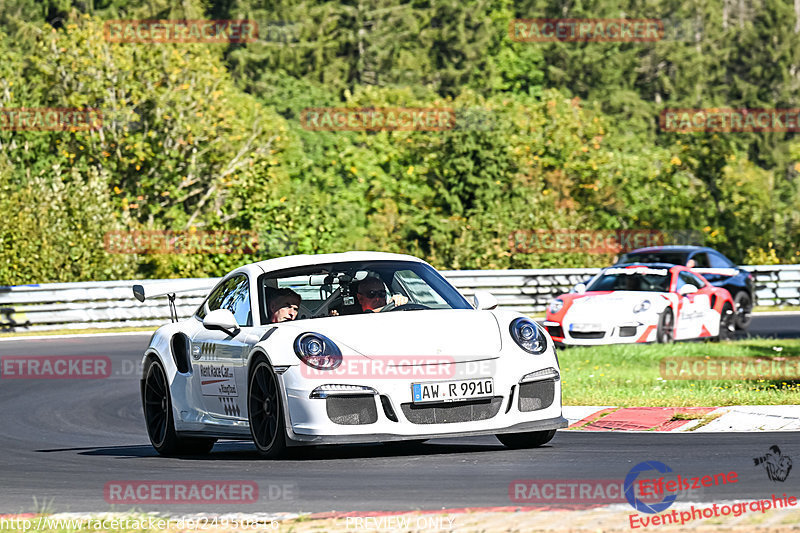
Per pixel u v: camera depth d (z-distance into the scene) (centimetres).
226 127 13062
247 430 3041
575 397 4234
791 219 15150
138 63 12588
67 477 2895
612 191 15300
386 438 2753
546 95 16012
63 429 4191
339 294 3212
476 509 2123
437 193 13962
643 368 5309
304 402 2781
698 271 7712
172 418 3384
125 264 10275
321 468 2759
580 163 15125
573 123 15575
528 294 9750
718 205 15562
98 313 8688
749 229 15000
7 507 2458
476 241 11581
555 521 1988
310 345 2836
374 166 15988
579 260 11481
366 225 15275
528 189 13650
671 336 6506
